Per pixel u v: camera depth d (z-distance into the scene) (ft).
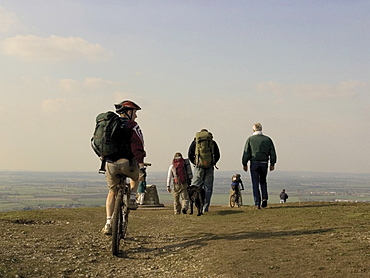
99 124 20.15
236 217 30.78
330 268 15.06
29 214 31.07
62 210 35.68
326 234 20.71
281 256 16.99
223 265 16.38
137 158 20.01
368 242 18.49
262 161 36.01
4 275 14.69
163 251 20.02
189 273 16.07
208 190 36.47
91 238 22.38
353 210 30.99
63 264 17.01
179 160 36.78
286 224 25.08
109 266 17.37
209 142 35.86
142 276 16.12
